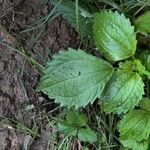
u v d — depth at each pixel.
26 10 0.42
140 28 0.40
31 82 0.42
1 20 0.41
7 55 0.41
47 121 0.41
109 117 0.41
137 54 0.41
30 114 0.41
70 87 0.38
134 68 0.39
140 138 0.38
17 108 0.41
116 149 0.41
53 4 0.42
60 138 0.41
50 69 0.38
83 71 0.38
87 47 0.43
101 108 0.40
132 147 0.39
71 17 0.41
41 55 0.42
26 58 0.41
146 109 0.39
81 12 0.41
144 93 0.40
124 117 0.39
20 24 0.42
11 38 0.41
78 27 0.41
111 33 0.38
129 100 0.38
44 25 0.43
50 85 0.37
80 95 0.38
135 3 0.42
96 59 0.38
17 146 0.40
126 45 0.38
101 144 0.41
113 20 0.38
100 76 0.38
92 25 0.40
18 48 0.41
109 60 0.39
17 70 0.41
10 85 0.41
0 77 0.41
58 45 0.43
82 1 0.43
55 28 0.43
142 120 0.39
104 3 0.43
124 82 0.38
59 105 0.42
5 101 0.40
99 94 0.38
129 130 0.38
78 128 0.40
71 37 0.43
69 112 0.41
